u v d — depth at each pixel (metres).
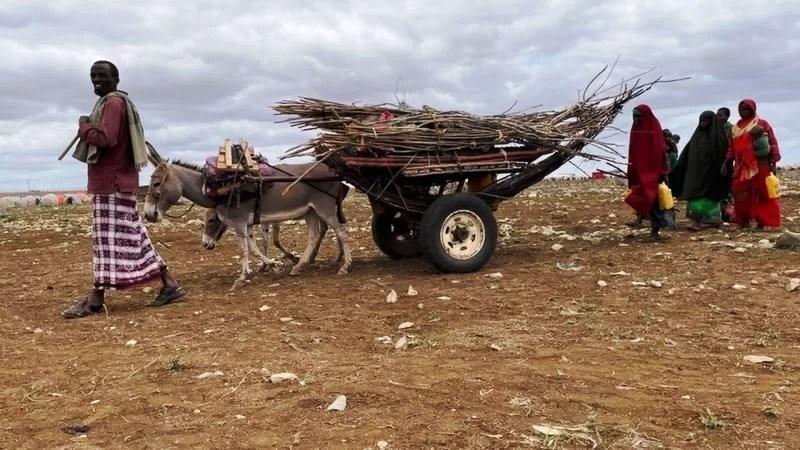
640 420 3.87
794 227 10.64
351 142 8.05
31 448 3.83
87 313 7.44
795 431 3.68
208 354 5.55
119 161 7.17
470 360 5.09
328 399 4.31
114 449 3.75
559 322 6.10
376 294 7.67
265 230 9.68
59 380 5.08
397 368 4.91
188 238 14.37
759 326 5.75
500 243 11.00
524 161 8.78
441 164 8.28
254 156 8.57
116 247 7.29
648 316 6.14
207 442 3.78
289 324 6.50
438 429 3.79
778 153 10.42
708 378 4.58
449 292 7.48
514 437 3.67
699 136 10.89
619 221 13.32
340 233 9.11
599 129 9.29
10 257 12.96
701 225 11.09
